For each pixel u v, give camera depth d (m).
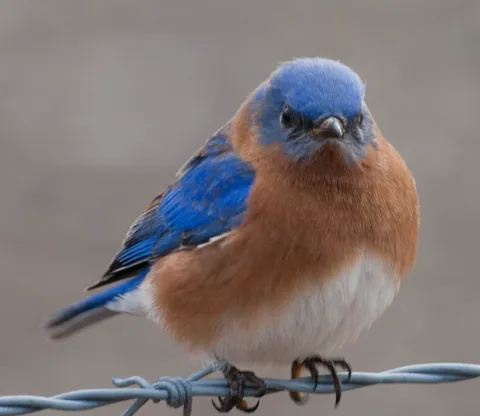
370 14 17.97
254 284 9.98
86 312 11.66
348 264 9.98
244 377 10.15
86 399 9.20
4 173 17.19
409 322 14.34
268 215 9.98
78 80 18.47
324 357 10.52
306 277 9.92
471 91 16.91
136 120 18.06
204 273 10.15
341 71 10.38
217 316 10.16
